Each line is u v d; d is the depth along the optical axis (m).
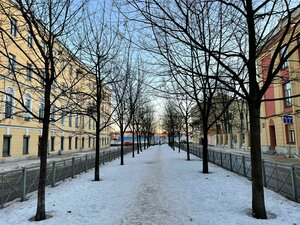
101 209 6.32
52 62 6.23
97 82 11.36
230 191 8.06
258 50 7.57
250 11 5.74
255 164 5.62
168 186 9.05
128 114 23.44
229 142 42.69
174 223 5.21
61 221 5.46
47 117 6.14
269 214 5.64
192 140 83.94
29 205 6.96
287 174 7.27
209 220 5.32
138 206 6.54
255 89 5.85
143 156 25.97
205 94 12.88
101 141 52.22
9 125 22.38
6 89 19.77
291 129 22.14
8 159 22.27
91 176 12.30
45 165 5.89
